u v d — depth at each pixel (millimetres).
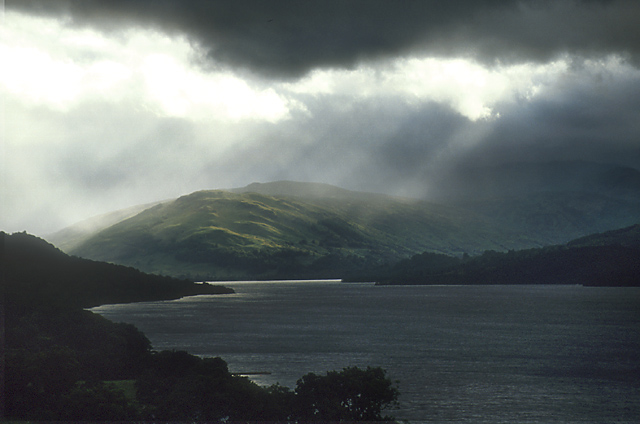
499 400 99938
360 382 60094
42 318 91875
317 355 143875
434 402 98250
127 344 93188
